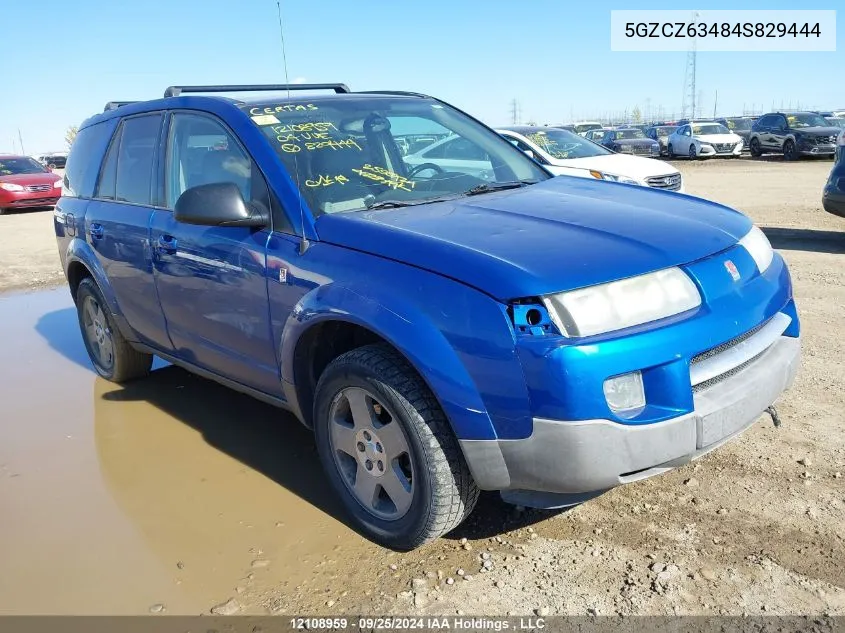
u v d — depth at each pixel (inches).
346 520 128.6
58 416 185.2
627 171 387.2
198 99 154.6
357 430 118.8
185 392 197.6
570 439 95.0
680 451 100.5
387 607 105.7
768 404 114.2
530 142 409.7
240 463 153.5
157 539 126.4
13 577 118.0
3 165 767.7
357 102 158.1
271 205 129.5
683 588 105.3
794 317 125.4
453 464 107.4
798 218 429.4
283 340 124.3
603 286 99.0
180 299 152.6
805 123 970.7
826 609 99.5
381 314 106.6
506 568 112.4
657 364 98.3
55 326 279.3
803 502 123.9
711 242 114.0
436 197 137.1
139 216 164.9
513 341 96.4
